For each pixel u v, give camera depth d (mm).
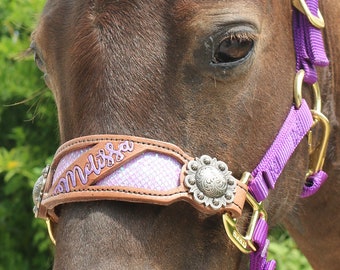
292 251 5648
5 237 6648
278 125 2715
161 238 2418
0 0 6574
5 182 6840
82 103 2439
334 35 3205
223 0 2445
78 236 2352
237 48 2467
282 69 2742
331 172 3387
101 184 2363
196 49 2430
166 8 2420
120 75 2412
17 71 6207
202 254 2539
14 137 6270
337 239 3572
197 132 2471
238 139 2555
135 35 2418
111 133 2391
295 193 2900
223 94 2492
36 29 2738
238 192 2523
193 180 2418
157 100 2420
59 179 2428
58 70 2568
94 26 2441
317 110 2893
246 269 2777
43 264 6461
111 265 2297
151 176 2373
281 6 2777
